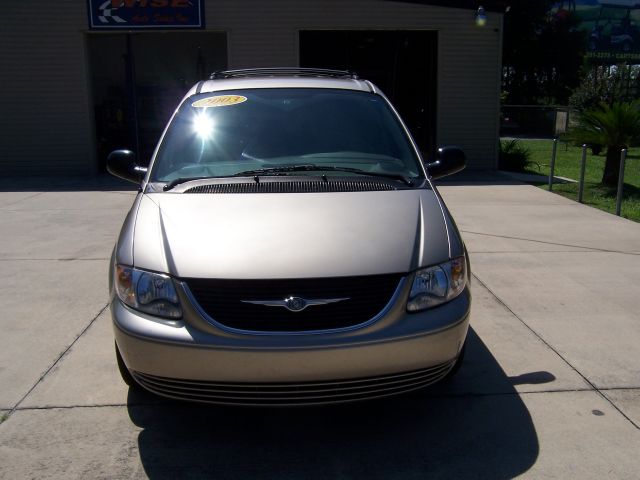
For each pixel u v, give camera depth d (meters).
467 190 11.80
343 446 3.52
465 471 3.29
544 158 18.73
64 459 3.39
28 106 13.90
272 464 3.36
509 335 4.96
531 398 4.00
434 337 3.33
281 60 13.94
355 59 14.74
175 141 4.54
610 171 12.36
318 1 13.73
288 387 3.23
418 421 3.76
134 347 3.31
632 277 6.40
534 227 8.66
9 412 3.84
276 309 3.21
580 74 40.84
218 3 13.65
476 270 6.63
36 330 5.08
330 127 4.69
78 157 14.16
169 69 15.86
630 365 4.46
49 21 13.57
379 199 3.89
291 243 3.42
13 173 14.13
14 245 7.78
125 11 13.56
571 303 5.66
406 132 4.80
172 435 3.62
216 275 3.25
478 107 14.39
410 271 3.38
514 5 39.03
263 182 4.11
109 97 15.46
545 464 3.34
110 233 8.38
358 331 3.21
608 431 3.64
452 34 14.03
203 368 3.21
